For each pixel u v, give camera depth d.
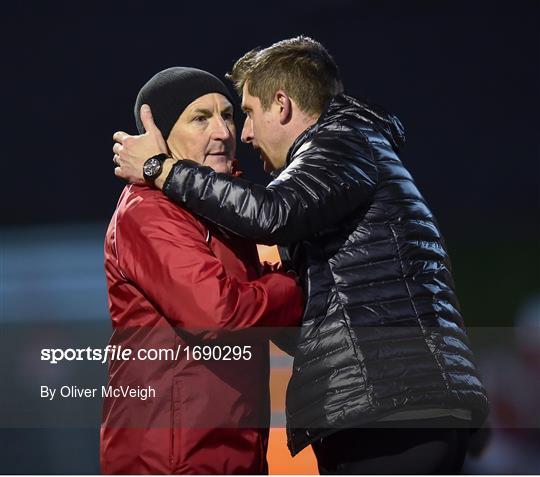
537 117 45.94
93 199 46.62
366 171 9.15
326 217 8.89
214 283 8.70
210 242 9.30
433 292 9.16
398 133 9.88
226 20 49.34
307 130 9.54
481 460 18.61
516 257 35.78
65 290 29.91
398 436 9.00
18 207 46.59
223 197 8.79
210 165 9.61
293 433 9.05
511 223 42.16
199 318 8.68
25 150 48.03
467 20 47.12
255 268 9.70
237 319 8.70
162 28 49.50
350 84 47.59
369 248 9.11
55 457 19.38
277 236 8.77
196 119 9.57
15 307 27.88
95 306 27.78
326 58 10.05
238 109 26.77
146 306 9.12
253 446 9.23
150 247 8.90
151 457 8.94
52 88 49.06
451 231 42.03
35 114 48.69
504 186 44.75
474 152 45.78
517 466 18.89
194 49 49.25
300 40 10.11
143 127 9.83
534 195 44.25
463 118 46.31
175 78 9.61
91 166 47.66
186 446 8.90
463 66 46.81
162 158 9.14
